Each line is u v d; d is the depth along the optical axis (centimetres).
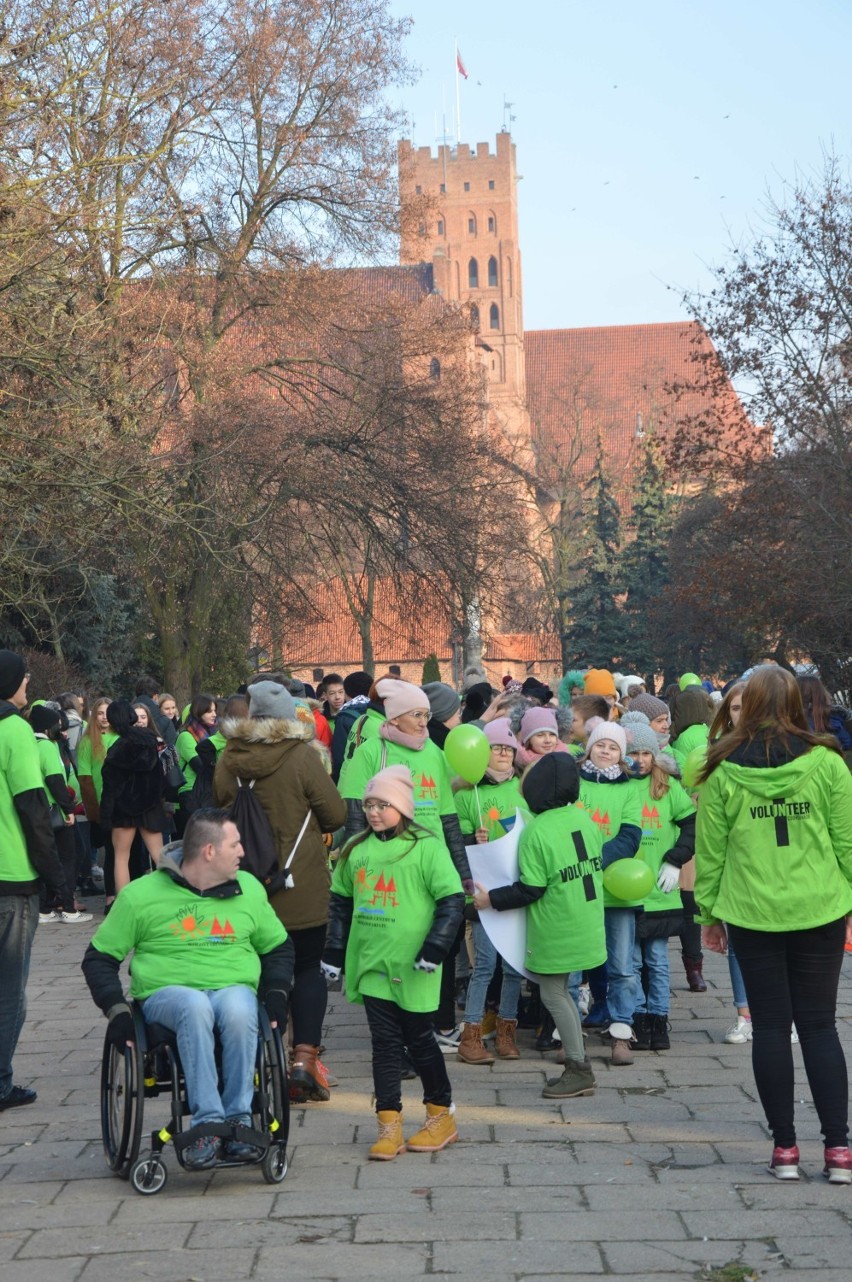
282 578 2825
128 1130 553
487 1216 509
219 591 2766
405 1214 514
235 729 693
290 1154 605
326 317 2808
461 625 3002
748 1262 457
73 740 1504
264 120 2711
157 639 3238
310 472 2650
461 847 729
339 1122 661
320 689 1437
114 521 1698
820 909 549
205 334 2514
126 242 1914
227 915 582
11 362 1512
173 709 1623
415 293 3078
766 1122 644
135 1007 579
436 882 596
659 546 6669
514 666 7306
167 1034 567
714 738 612
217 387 2442
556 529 6750
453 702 899
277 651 3084
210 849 582
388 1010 603
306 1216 514
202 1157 539
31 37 1427
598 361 12938
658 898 802
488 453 3012
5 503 1538
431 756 739
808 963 554
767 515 3073
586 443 8038
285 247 2795
